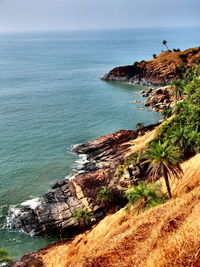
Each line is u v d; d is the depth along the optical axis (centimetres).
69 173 7788
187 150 6444
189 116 7631
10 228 5788
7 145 9606
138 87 18525
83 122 11956
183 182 5050
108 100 15425
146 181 6316
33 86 19338
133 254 2006
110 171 7144
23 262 4847
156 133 8294
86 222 5506
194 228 1645
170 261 1501
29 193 6888
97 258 2100
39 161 8500
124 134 9569
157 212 2723
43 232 5691
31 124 11706
